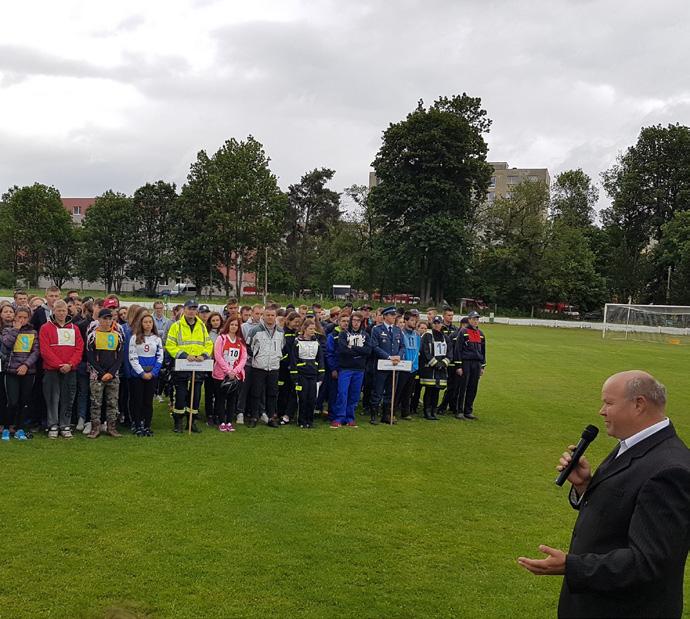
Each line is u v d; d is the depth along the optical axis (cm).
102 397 991
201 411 1226
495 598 506
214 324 1111
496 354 2752
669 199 7150
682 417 1409
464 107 6050
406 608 482
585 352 3061
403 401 1253
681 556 255
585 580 262
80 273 6938
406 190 5472
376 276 6738
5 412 941
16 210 6781
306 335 1113
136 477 761
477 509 716
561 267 6381
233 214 6078
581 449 329
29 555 535
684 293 5803
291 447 962
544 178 11175
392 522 658
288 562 547
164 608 461
